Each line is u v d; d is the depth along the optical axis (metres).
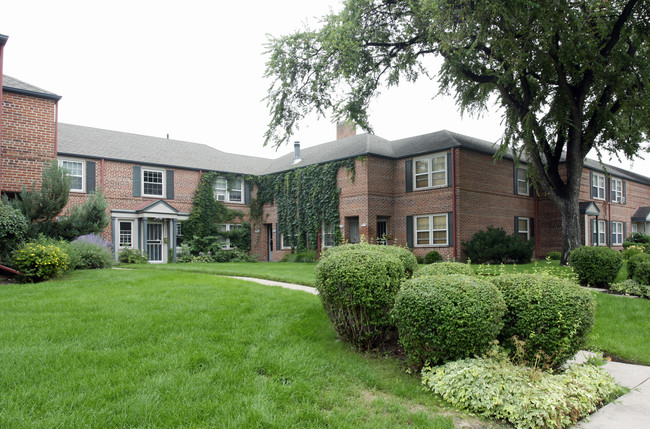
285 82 15.55
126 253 20.00
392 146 22.61
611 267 10.13
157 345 4.91
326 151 24.02
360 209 20.02
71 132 21.56
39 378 3.86
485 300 4.19
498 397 3.58
